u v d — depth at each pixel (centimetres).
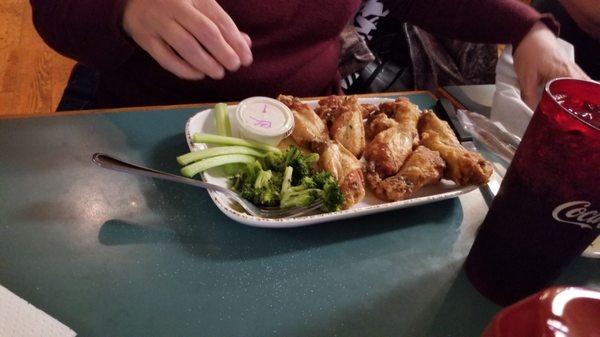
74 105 59
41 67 113
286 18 55
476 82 89
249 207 34
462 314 30
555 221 25
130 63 51
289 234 34
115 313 26
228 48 37
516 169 26
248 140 41
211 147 39
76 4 40
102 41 41
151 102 55
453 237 37
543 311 18
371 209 35
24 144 36
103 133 39
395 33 85
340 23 61
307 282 30
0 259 27
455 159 42
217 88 54
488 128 52
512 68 64
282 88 58
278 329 27
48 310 25
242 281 29
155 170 35
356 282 31
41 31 44
